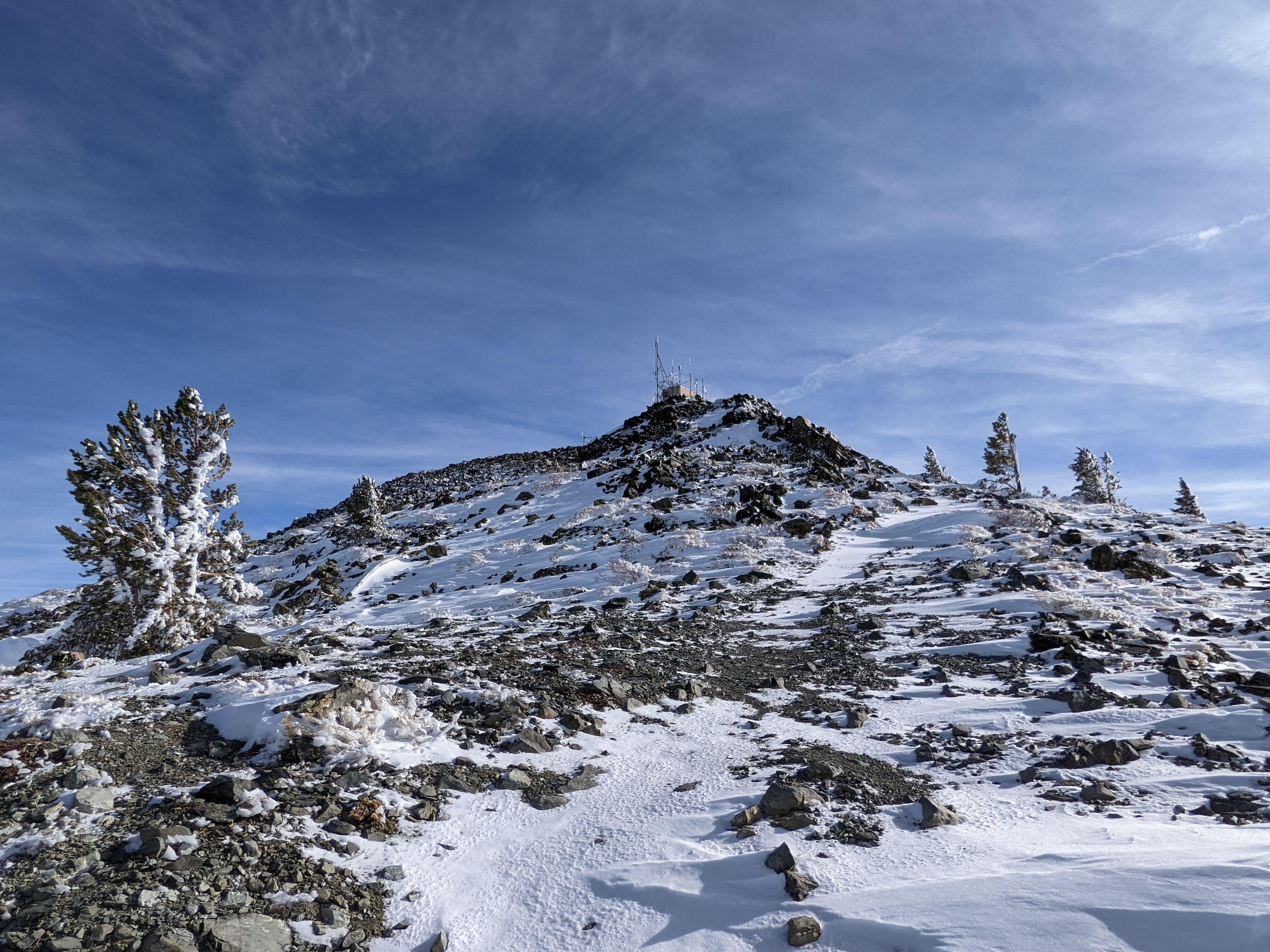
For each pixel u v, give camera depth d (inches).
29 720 318.0
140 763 288.2
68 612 1349.7
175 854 223.0
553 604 828.0
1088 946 168.1
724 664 532.1
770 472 1644.9
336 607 1023.0
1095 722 364.2
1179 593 687.1
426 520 1813.5
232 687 377.1
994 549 917.8
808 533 1112.2
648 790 307.1
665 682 474.9
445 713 373.7
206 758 299.9
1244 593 698.2
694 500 1408.7
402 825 265.6
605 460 2288.4
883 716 401.1
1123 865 202.5
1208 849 213.2
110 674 467.8
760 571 892.0
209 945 187.6
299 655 464.1
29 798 252.2
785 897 212.8
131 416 735.1
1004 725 372.2
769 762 332.8
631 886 229.9
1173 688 408.8
